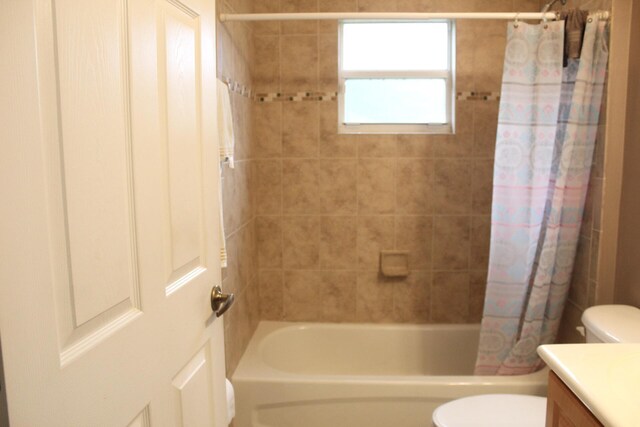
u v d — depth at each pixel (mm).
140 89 821
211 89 1165
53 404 608
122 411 772
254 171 2682
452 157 2682
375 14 2055
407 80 2727
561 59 2025
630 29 1934
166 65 920
